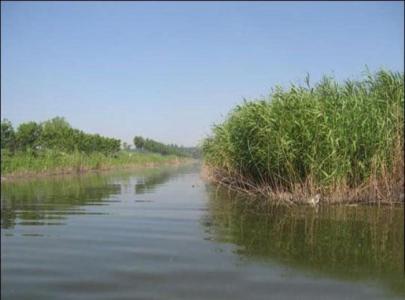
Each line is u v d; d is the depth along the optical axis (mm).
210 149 23500
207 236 10555
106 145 56500
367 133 14047
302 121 14102
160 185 25078
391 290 6863
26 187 24516
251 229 11281
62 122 54062
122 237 10602
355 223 11742
